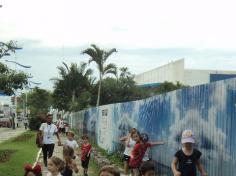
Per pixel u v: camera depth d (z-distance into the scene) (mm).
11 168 18672
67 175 10578
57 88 77000
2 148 29453
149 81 91500
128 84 74500
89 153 18188
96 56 59875
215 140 10695
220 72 75875
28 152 27203
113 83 73688
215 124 10734
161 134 15742
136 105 20438
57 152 29672
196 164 9469
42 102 106438
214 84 10883
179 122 13578
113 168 5926
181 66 77500
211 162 10906
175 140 13945
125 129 23047
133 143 16547
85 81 75812
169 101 14781
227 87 10141
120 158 23203
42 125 19891
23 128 77250
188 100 12773
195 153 9422
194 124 12188
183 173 9297
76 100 74562
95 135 37594
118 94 73500
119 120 24875
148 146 14945
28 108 106812
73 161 10797
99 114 34531
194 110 12234
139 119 19719
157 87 73125
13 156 23688
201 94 11742
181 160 9352
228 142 9977
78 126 59875
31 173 8297
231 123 9875
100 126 33656
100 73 60375
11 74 21375
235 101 9719
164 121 15383
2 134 53656
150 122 17547
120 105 24703
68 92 76312
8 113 92062
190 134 9383
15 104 76625
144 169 6992
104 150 29375
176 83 72000
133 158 14773
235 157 9578
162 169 15438
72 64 76125
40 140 19750
